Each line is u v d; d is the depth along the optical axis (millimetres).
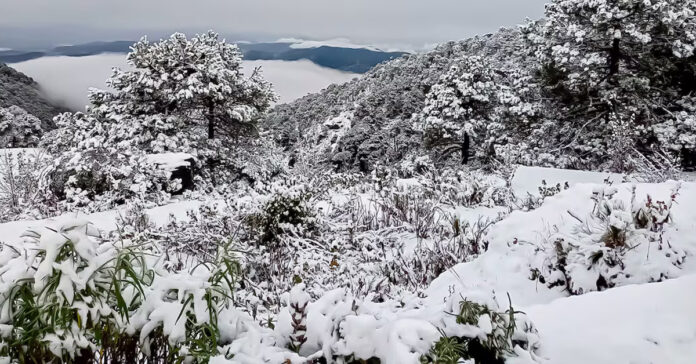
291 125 46156
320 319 2418
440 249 5516
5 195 9805
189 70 15812
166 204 9555
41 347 1804
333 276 4832
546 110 18531
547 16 17172
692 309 2643
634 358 2342
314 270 5117
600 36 15266
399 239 6340
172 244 5844
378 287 4457
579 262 3764
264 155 18547
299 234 6312
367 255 5586
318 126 42719
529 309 3039
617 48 15219
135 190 9688
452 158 23266
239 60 18531
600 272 3621
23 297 1800
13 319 1824
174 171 11125
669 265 3488
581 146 16266
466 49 55312
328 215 7629
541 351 2475
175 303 2020
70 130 13938
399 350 2035
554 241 4047
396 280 4969
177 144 14938
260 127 18844
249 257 5094
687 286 2875
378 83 57031
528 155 16750
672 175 8312
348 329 2268
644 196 4902
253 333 2295
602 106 15938
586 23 15742
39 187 9469
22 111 24594
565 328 2697
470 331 2295
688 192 4887
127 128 14258
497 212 7719
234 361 2059
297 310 2326
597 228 4082
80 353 1921
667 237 3826
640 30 14562
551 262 3957
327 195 9305
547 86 17422
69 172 10281
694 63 15508
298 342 2336
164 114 15461
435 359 2016
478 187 8422
